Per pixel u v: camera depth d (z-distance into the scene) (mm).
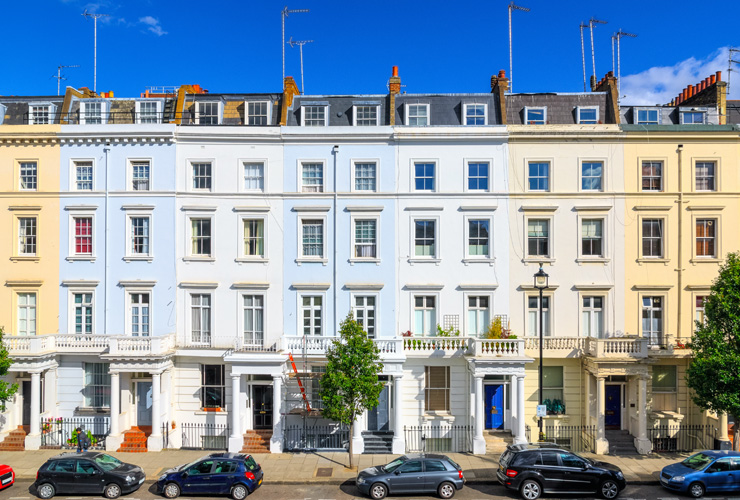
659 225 29250
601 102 31109
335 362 24406
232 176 29531
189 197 29438
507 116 31000
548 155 29172
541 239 29328
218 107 31078
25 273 29844
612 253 28953
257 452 27094
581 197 29047
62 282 29578
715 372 23125
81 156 29703
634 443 27281
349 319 25281
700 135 28828
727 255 27078
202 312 29562
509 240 29109
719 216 28906
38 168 29781
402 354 27328
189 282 29188
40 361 27875
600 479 21250
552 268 29016
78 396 29234
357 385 23766
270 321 29281
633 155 29109
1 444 27625
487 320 29219
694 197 28922
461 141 29328
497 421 29031
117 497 21453
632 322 28859
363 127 29281
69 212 29703
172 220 29344
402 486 21375
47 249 29750
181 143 29547
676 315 28797
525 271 29062
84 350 28609
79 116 31391
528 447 22250
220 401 29094
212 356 28469
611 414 29000
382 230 29281
